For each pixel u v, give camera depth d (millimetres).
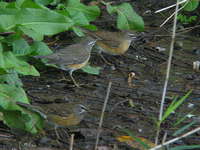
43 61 13266
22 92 10594
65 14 14422
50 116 10383
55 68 13812
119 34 15062
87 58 13531
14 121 10273
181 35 16328
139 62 14633
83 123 10977
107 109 11703
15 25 11977
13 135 10203
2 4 13266
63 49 13461
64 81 13188
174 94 12617
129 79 13445
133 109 11750
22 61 11844
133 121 11172
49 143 10031
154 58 14852
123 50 14914
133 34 15039
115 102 12078
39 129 10398
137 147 10039
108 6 15547
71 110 10461
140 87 12969
